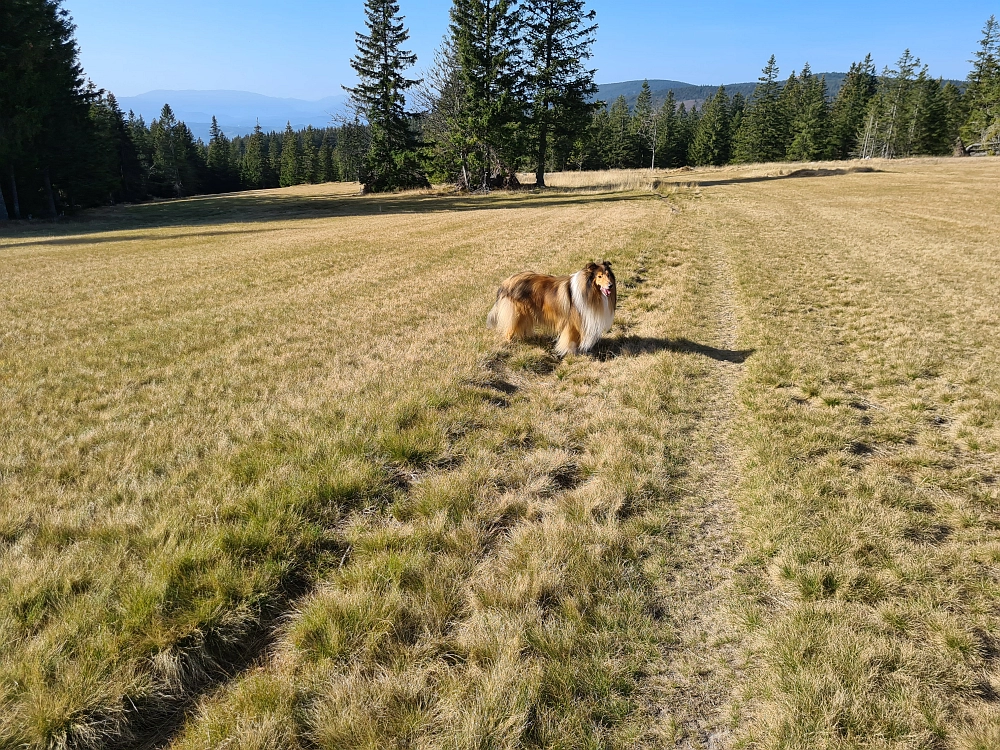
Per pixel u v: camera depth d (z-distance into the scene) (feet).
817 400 20.29
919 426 18.12
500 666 9.11
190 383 21.66
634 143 295.07
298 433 16.85
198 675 9.29
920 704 8.57
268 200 172.86
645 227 65.41
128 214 142.20
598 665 9.37
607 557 11.90
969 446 16.55
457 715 8.34
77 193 143.84
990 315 30.48
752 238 58.70
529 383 22.48
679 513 13.69
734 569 11.78
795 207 87.30
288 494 13.39
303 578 11.44
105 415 18.65
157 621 9.57
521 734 8.15
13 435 17.10
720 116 298.15
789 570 11.42
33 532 12.22
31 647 8.93
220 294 39.11
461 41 130.31
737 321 30.81
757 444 16.71
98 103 211.00
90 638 9.16
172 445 16.43
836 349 25.66
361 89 157.69
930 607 10.40
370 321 30.83
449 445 16.60
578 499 13.91
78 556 11.30
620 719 8.59
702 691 9.11
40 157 121.60
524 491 14.38
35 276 47.67
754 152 277.03
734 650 9.87
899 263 45.73
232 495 13.46
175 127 320.09
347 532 12.62
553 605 10.71
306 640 9.71
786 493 14.02
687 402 20.07
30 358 24.91
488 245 58.59
